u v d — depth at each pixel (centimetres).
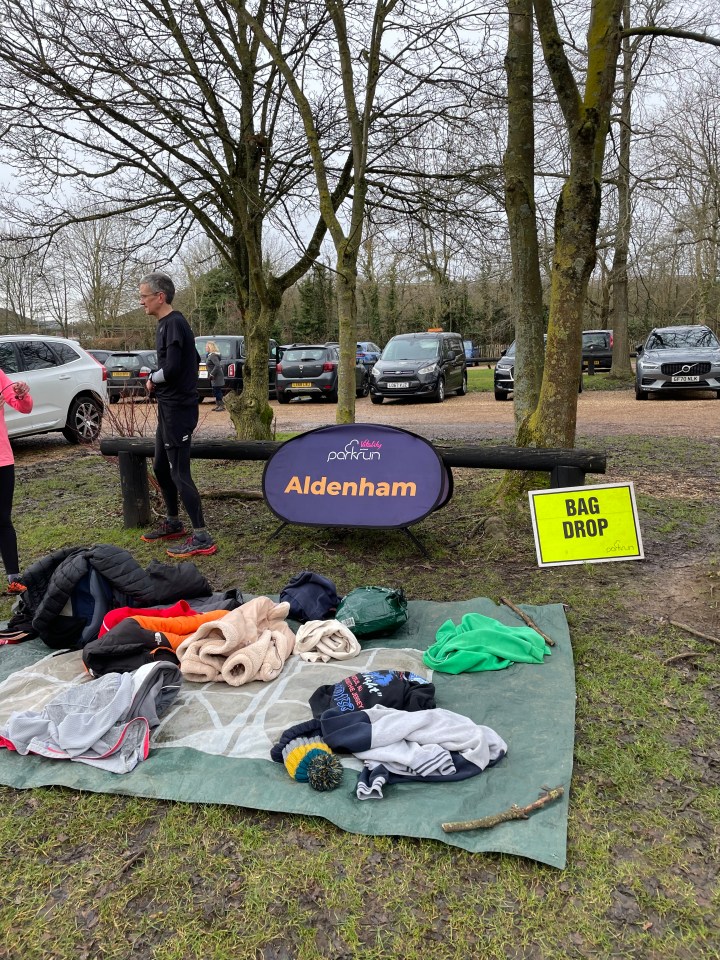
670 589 436
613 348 2306
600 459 477
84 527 632
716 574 450
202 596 423
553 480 491
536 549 455
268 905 210
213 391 1809
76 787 263
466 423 1320
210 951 196
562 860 218
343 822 238
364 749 269
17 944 200
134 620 346
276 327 4488
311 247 934
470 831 231
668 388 1605
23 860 232
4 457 450
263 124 876
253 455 547
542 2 465
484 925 200
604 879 215
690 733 289
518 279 617
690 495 666
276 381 1900
